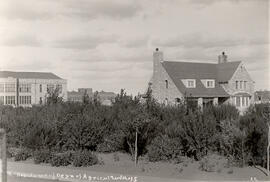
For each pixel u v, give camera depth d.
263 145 15.57
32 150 19.14
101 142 20.02
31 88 70.62
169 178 13.83
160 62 49.25
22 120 22.28
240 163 15.77
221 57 52.06
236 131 16.28
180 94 46.56
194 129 17.11
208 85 49.22
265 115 17.20
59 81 72.25
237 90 49.16
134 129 18.30
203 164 15.42
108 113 21.77
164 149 17.27
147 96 23.70
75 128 19.52
